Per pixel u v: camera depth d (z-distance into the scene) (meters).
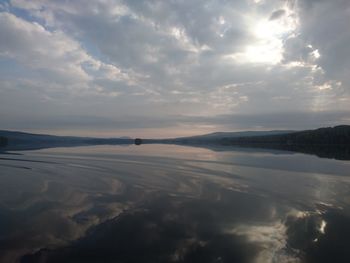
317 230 15.66
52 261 12.40
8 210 18.80
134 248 13.56
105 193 23.55
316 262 12.47
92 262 12.37
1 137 107.62
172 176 31.42
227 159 50.25
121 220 17.05
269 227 16.14
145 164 42.44
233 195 22.88
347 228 15.91
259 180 28.92
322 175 31.78
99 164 42.59
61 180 29.23
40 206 19.73
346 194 23.05
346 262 12.46
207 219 17.38
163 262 12.41
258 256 12.91
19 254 12.91
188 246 13.80
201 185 26.58
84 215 17.92
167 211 18.81
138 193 23.55
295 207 19.61
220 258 12.74
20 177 31.05
